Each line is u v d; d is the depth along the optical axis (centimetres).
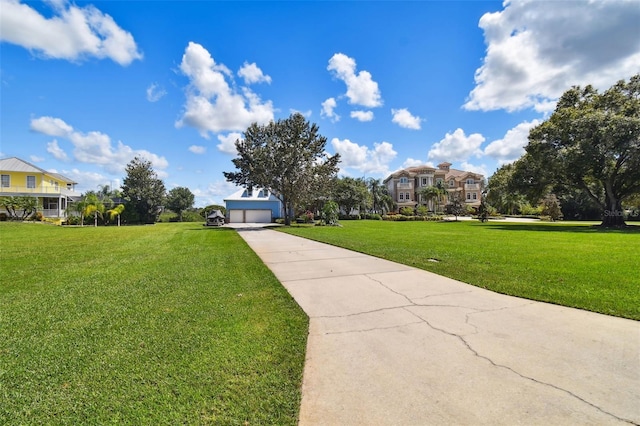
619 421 185
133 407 206
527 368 254
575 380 234
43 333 338
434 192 4869
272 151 2634
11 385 234
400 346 301
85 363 269
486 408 201
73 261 828
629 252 918
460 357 276
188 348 297
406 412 199
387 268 710
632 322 357
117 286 552
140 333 336
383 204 5353
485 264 729
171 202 5000
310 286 550
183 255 939
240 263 788
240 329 347
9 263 798
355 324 364
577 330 336
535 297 460
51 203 3609
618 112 2155
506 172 4056
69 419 195
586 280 555
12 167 3341
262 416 197
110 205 3994
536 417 191
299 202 2881
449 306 428
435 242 1251
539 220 4041
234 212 4184
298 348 298
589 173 2334
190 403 211
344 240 1356
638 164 2003
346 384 234
